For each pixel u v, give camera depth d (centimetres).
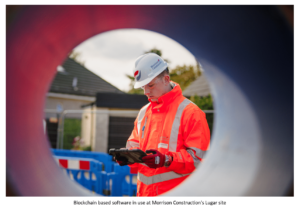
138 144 232
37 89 267
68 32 267
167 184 201
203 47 278
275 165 211
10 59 223
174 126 202
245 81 245
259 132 231
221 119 301
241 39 237
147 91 218
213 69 288
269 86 223
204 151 193
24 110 246
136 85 222
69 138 1018
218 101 312
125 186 426
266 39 220
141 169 213
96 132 991
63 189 251
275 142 217
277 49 215
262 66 228
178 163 185
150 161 179
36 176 239
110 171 523
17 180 219
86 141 1023
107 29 284
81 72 1420
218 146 285
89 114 1056
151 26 281
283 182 202
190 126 197
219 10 239
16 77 233
